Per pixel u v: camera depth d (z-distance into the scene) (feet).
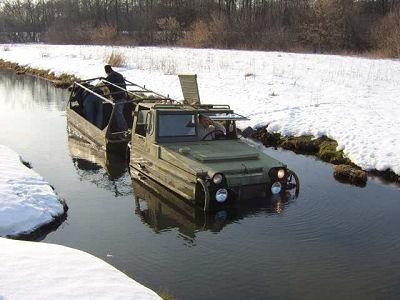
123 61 99.30
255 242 25.27
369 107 54.75
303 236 25.89
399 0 165.78
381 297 20.38
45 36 240.73
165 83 73.82
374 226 27.25
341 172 35.68
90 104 48.26
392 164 36.01
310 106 55.67
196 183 27.94
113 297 16.30
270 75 80.89
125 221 28.22
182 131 32.96
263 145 46.06
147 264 22.97
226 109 34.47
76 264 18.88
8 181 30.66
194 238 25.80
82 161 40.83
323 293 20.59
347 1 144.77
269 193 29.35
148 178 33.78
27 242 21.45
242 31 150.30
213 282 21.33
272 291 20.66
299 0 169.78
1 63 125.70
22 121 55.98
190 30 172.86
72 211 29.71
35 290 16.29
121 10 252.21
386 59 107.96
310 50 136.77
